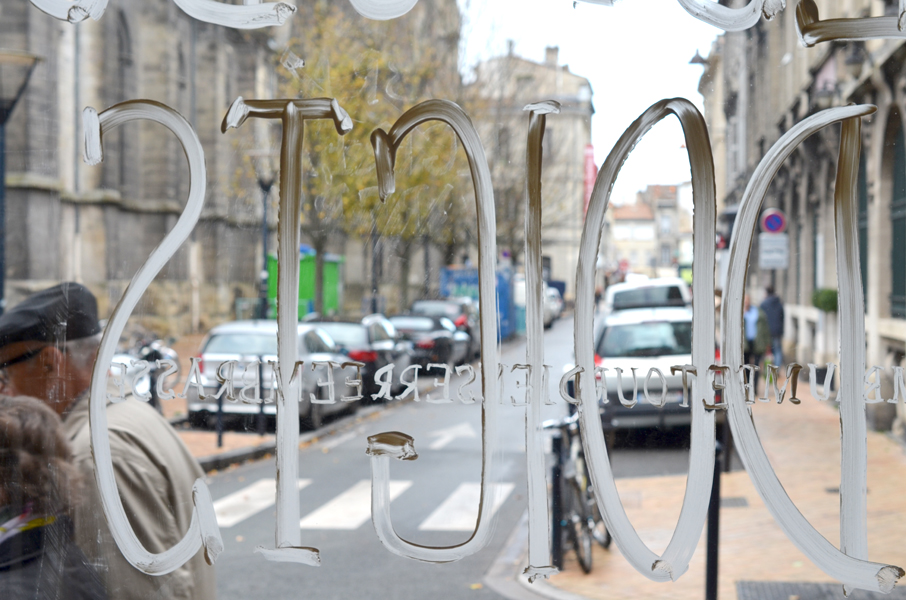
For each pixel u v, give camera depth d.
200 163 1.94
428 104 1.89
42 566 1.98
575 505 5.00
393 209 2.32
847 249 1.80
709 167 1.81
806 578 4.46
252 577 4.88
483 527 1.83
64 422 2.09
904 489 4.08
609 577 4.75
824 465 3.53
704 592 4.37
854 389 1.78
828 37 1.85
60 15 1.99
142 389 2.02
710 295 1.81
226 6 1.98
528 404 1.84
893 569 1.72
